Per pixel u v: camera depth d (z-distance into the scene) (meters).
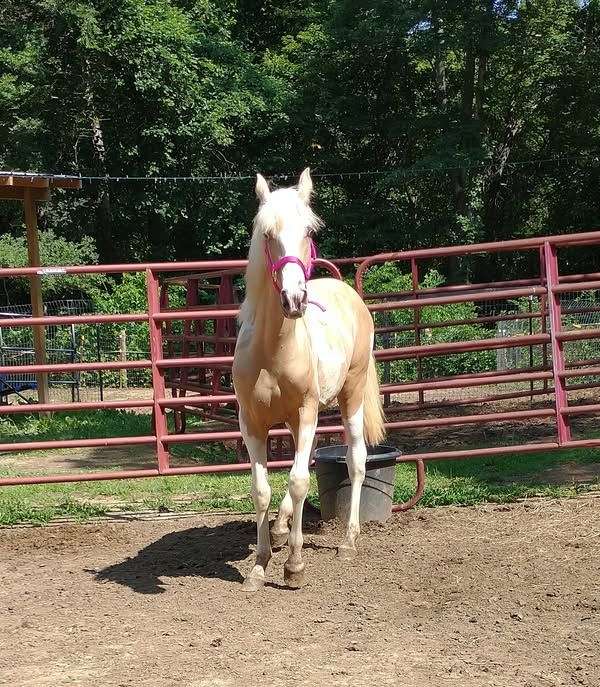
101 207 27.66
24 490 8.20
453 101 29.88
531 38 27.25
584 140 28.88
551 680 3.69
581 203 29.00
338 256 29.20
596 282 7.16
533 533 6.06
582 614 4.52
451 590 4.95
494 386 15.09
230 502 7.36
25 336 19.11
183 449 10.46
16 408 6.82
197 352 10.31
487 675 3.75
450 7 25.98
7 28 26.34
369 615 4.58
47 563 5.89
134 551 6.13
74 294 26.73
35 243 13.39
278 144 30.19
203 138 27.06
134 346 19.83
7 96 25.69
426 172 26.55
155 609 4.80
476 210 28.42
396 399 14.37
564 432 7.21
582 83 27.84
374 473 6.44
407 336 16.75
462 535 6.09
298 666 3.90
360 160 30.38
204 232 28.31
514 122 29.47
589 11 28.58
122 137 27.14
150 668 3.93
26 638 4.39
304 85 29.50
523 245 7.20
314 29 29.72
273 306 4.69
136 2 25.42
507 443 9.68
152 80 25.42
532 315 9.83
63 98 26.38
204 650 4.14
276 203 4.63
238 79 28.02
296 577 5.05
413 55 28.34
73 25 25.08
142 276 23.25
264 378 4.84
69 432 11.92
